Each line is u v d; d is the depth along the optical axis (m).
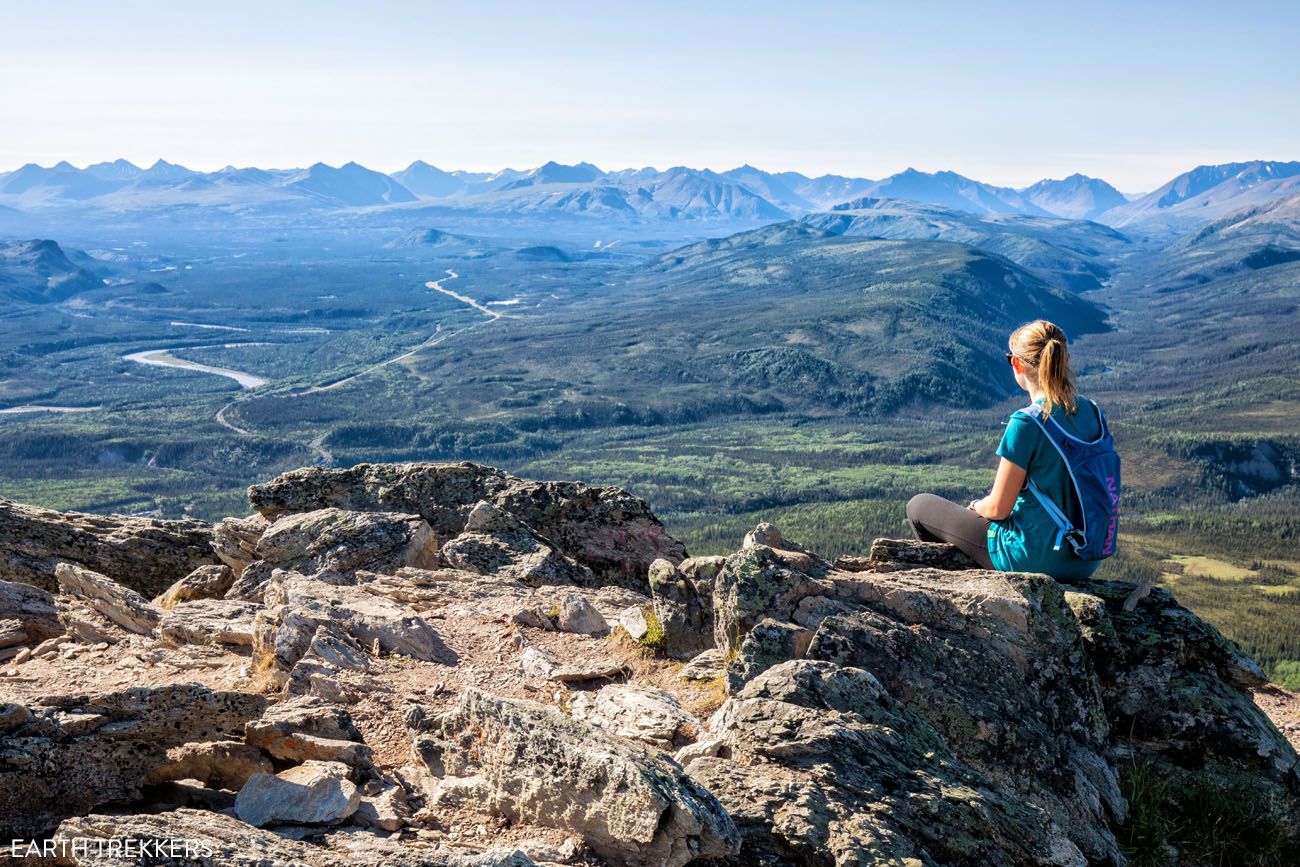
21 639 4.43
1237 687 3.62
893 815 2.72
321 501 5.98
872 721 3.03
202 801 2.84
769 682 3.12
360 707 3.45
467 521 5.82
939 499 4.07
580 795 2.68
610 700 3.48
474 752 3.01
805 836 2.64
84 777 2.72
